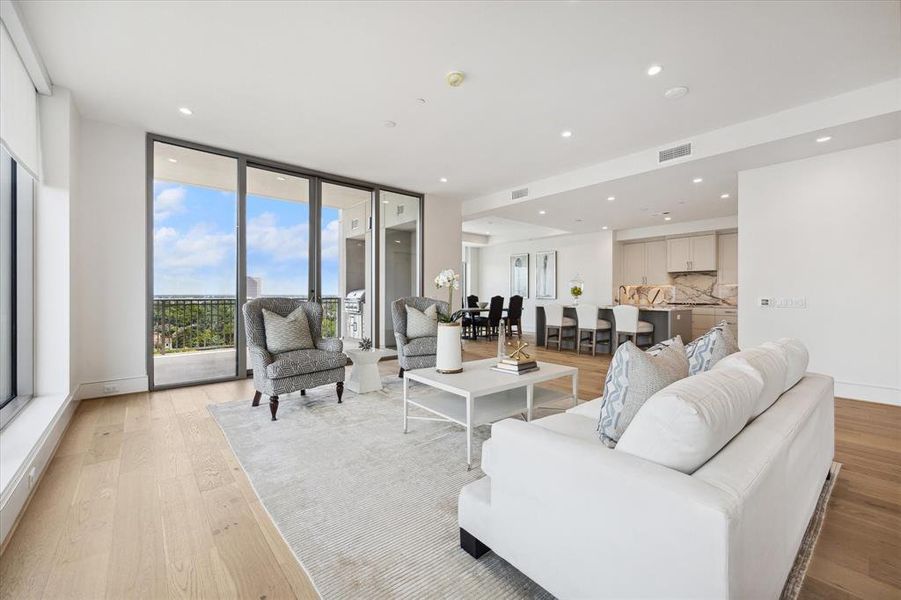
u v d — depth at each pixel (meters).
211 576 1.37
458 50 2.56
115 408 3.29
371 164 4.84
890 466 2.25
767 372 1.41
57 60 2.65
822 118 3.19
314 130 3.82
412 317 4.58
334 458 2.35
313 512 1.78
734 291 7.57
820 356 3.80
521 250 10.87
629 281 9.17
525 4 2.14
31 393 2.89
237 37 2.42
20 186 2.79
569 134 3.89
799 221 3.91
